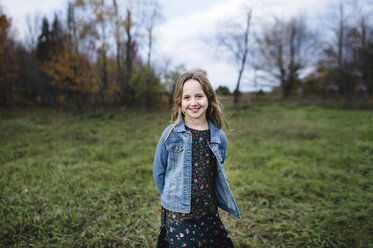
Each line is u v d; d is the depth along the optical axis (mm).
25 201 2975
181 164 1530
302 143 6375
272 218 2742
